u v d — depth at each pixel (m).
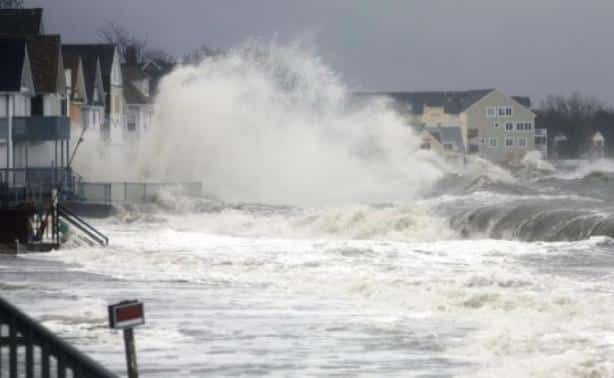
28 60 192.25
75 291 84.12
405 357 55.91
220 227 160.25
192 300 78.50
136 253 115.56
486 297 74.25
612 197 168.75
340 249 116.75
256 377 51.22
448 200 165.12
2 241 121.75
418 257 108.12
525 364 53.22
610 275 90.50
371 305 75.19
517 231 130.12
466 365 53.66
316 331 64.12
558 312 69.12
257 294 82.19
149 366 53.72
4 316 27.39
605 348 56.25
